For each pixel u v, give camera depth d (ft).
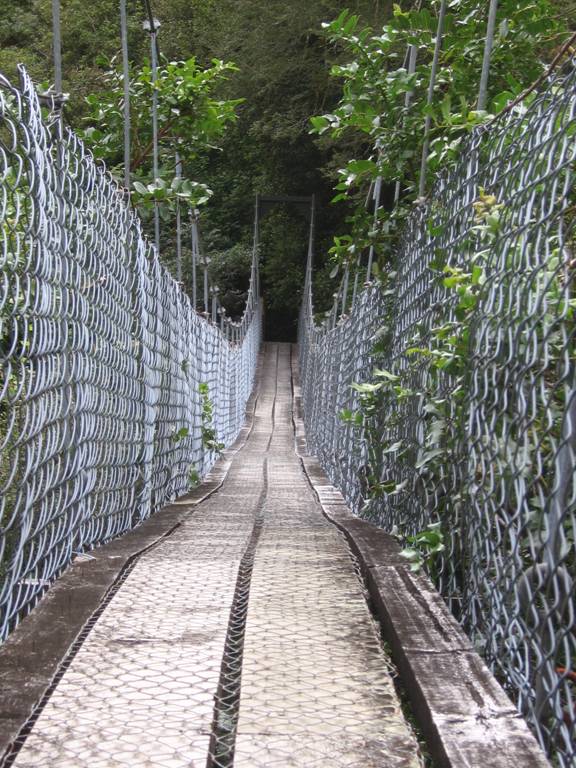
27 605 7.59
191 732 4.84
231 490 23.70
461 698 5.24
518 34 14.05
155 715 5.09
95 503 10.29
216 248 105.40
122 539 11.24
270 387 86.69
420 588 7.96
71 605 7.36
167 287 17.80
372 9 56.03
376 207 16.03
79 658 6.11
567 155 5.44
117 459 11.91
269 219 105.09
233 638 6.85
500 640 6.31
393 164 15.17
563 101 5.63
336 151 69.21
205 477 28.19
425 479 9.71
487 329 6.91
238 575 8.95
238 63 82.28
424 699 5.25
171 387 18.39
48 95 8.44
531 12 13.94
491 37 11.55
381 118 15.23
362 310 19.99
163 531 12.25
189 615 7.23
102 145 21.59
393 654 6.71
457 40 14.32
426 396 9.91
